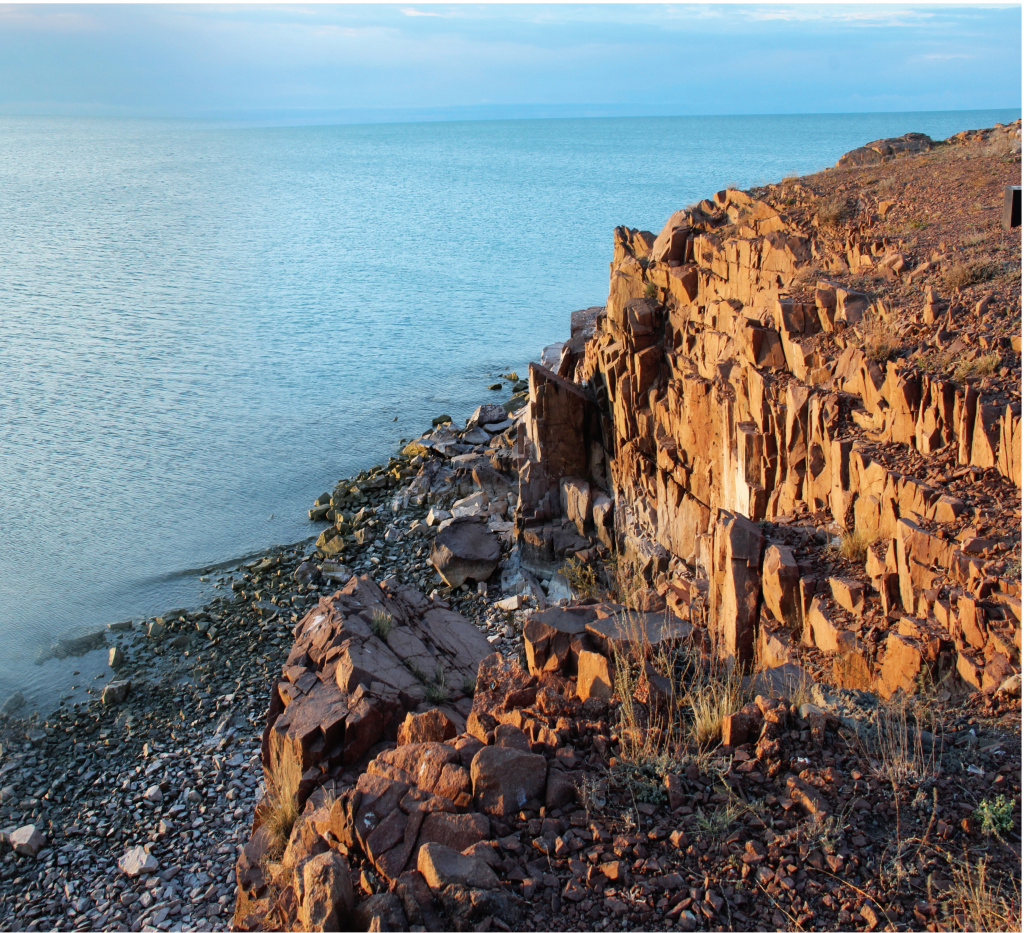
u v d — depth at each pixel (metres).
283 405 54.41
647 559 23.97
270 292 95.69
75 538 35.53
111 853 18.12
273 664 25.41
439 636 17.05
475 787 7.42
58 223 156.62
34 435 48.75
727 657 11.45
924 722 8.47
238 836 18.23
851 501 13.77
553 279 101.62
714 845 6.70
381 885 6.72
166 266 114.00
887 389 14.47
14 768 21.33
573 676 10.02
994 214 20.78
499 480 33.75
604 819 7.07
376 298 91.50
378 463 43.81
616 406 26.14
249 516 37.62
